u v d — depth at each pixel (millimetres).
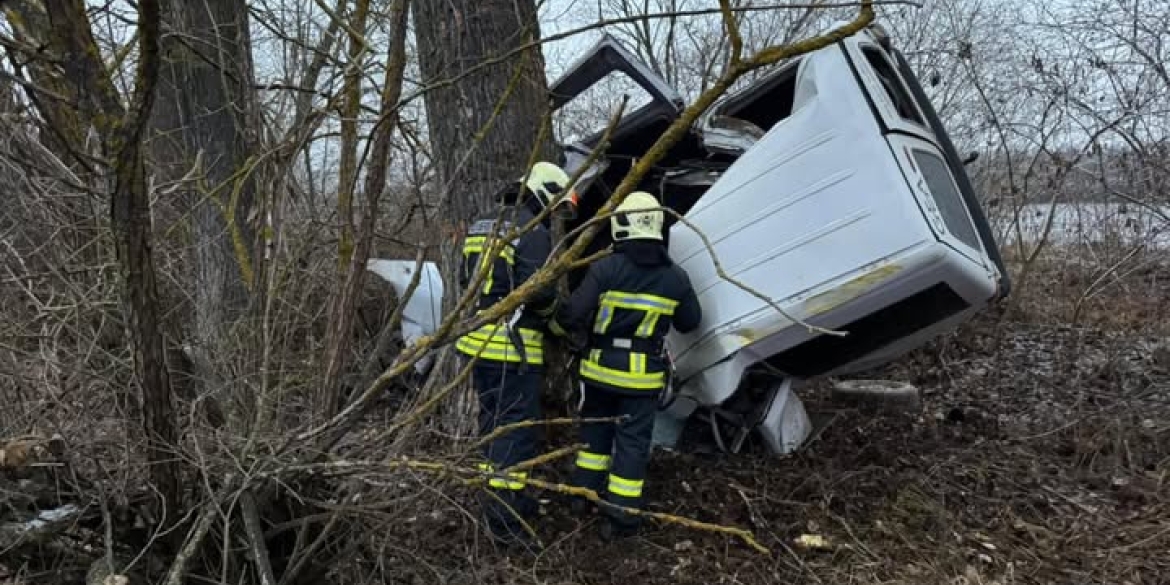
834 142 3527
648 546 3508
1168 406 5105
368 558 2682
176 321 2654
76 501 2420
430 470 2277
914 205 3332
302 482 2406
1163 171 6848
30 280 2424
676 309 3623
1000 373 6055
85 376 2348
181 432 2354
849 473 4043
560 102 4625
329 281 2781
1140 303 7422
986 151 8695
